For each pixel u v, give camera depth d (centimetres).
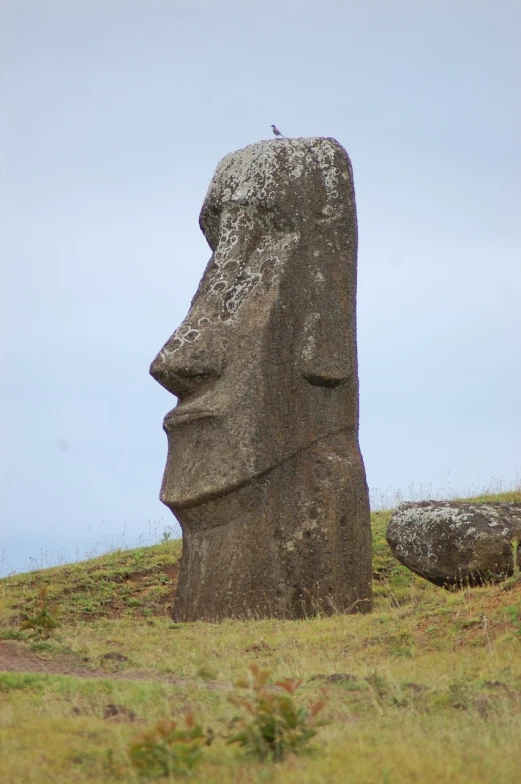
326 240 4538
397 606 4225
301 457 4403
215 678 2911
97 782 1945
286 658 3216
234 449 4312
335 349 4469
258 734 2081
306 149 4609
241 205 4609
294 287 4453
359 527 4447
